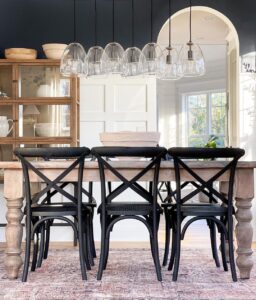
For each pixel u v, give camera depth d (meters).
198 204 3.88
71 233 5.36
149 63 4.32
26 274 3.50
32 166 3.48
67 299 3.05
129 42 5.70
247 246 3.59
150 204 3.68
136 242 5.35
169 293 3.19
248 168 3.60
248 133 5.62
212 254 4.46
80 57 4.34
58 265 4.07
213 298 3.07
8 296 3.12
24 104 5.28
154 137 3.97
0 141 5.25
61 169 3.61
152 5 5.69
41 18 5.66
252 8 5.68
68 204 3.99
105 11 5.70
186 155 3.43
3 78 5.32
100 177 3.52
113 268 3.96
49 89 5.27
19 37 5.64
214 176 3.51
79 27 5.68
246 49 5.65
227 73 6.25
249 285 3.40
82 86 5.66
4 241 5.39
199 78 10.18
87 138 5.66
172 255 3.85
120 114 5.66
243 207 3.60
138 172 3.63
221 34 7.18
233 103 5.94
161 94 10.55
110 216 3.95
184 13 6.25
